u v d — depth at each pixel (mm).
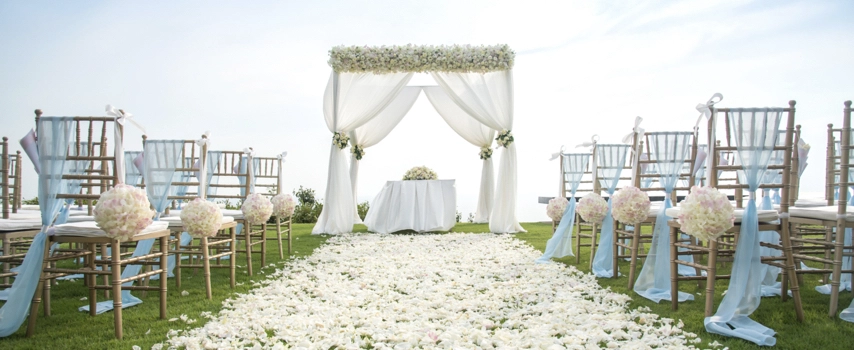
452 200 8156
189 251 3732
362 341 2629
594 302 3467
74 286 4012
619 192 3914
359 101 8234
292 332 2746
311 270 4719
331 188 8047
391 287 4023
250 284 4133
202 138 4148
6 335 2734
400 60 7832
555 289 3896
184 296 3678
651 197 6680
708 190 2900
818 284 3848
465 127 9539
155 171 3727
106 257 3344
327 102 8234
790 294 3510
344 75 8203
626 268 4766
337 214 7996
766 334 2658
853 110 2965
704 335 2717
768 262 3014
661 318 3014
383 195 8117
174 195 4512
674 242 3223
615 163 4684
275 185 5797
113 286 2734
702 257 5016
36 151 2957
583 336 2641
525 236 7445
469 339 2639
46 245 2838
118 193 2768
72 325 2949
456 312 3264
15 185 4254
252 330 2826
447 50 7867
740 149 2984
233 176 5027
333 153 8125
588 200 4617
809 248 3682
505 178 8125
